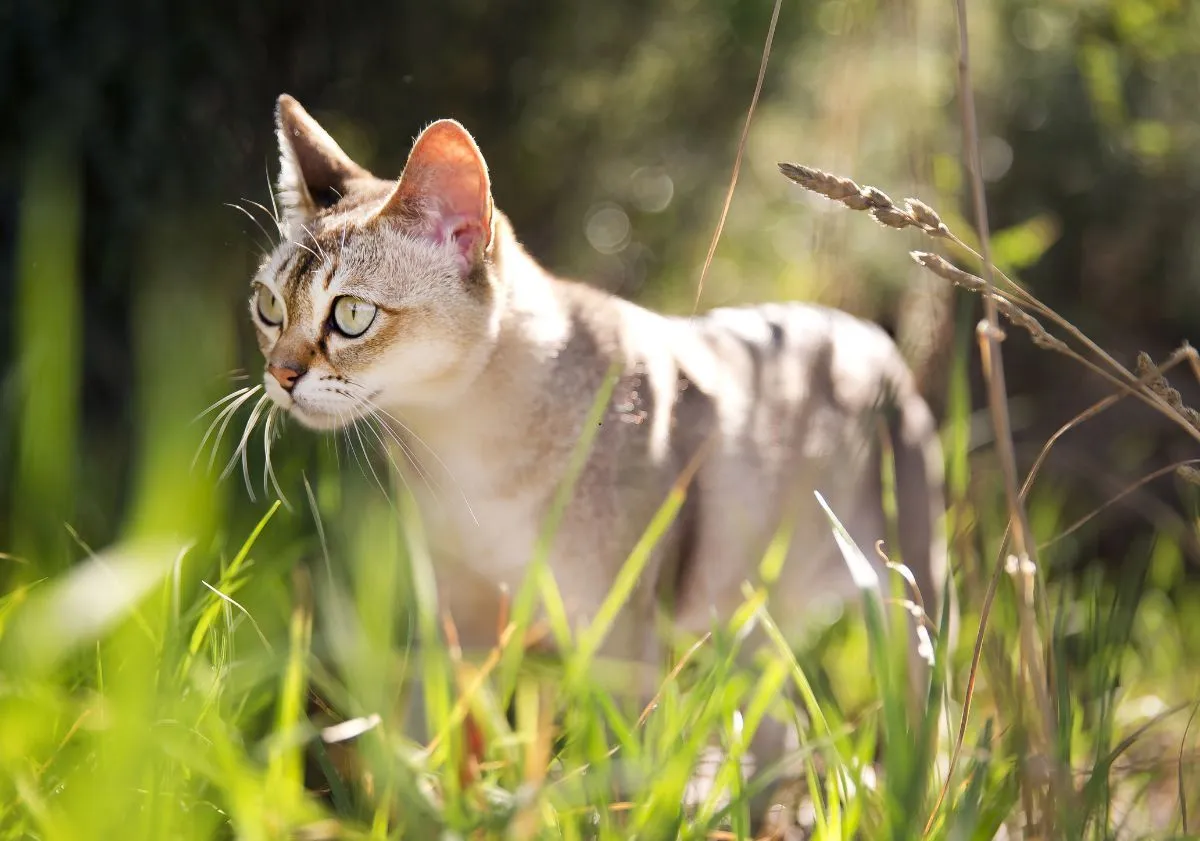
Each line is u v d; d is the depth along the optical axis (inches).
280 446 163.0
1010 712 126.6
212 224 229.1
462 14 258.7
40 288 104.8
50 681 116.5
